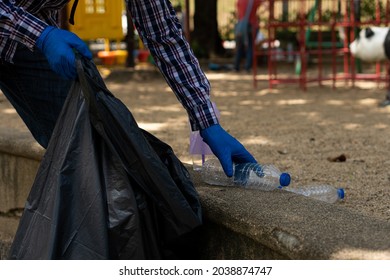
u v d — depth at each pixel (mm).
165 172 2924
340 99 9805
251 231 2883
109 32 13227
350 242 2553
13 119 7574
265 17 19500
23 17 2861
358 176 4910
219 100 9773
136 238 2869
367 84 11875
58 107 3490
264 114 8289
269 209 2996
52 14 3480
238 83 12250
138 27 3406
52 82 3465
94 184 2863
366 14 17844
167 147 3174
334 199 3990
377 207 4035
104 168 2896
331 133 6863
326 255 2477
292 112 8461
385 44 8922
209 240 3205
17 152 4672
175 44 3383
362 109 8711
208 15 17453
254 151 5926
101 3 13188
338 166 5277
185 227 2965
